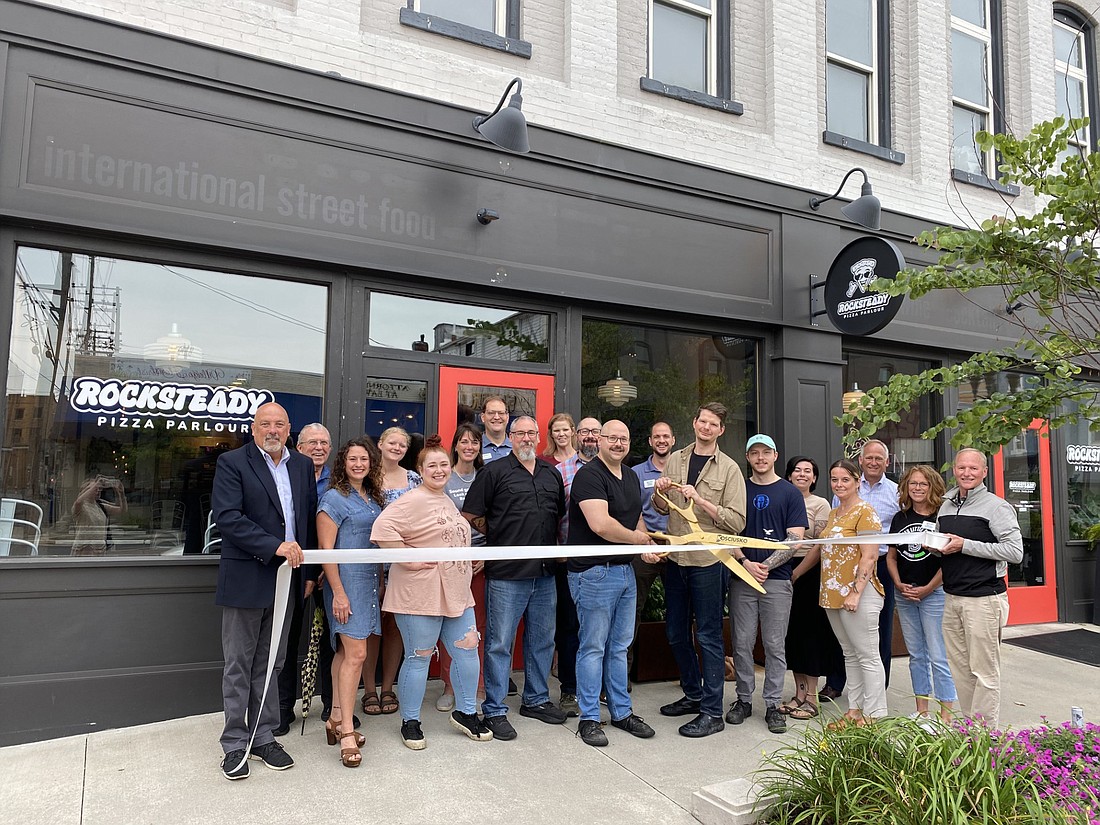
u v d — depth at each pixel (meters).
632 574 4.52
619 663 4.52
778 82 7.25
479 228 5.62
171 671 4.52
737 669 4.86
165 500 4.70
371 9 5.57
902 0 8.38
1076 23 9.73
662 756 4.17
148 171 4.57
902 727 3.22
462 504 4.88
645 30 6.81
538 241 5.87
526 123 5.34
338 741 4.16
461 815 3.41
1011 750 3.13
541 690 4.74
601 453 4.41
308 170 5.04
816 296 7.12
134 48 4.54
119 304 4.68
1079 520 8.95
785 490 4.79
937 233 3.49
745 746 4.35
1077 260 3.23
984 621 4.23
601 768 3.98
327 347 5.17
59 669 4.29
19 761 3.89
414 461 5.18
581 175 6.08
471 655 4.28
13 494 4.35
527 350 5.95
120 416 4.63
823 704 5.27
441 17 5.95
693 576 4.61
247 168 4.85
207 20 4.91
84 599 4.37
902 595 4.84
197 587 4.63
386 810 3.43
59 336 4.51
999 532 4.20
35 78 4.34
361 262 5.16
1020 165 3.24
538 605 4.71
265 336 5.04
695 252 6.59
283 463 4.03
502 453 5.23
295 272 5.08
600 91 6.34
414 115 5.38
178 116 4.67
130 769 3.80
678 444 6.62
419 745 4.14
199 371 4.85
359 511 4.17
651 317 6.49
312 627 4.34
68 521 4.46
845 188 7.54
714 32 7.25
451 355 5.63
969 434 3.29
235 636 3.74
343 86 5.14
